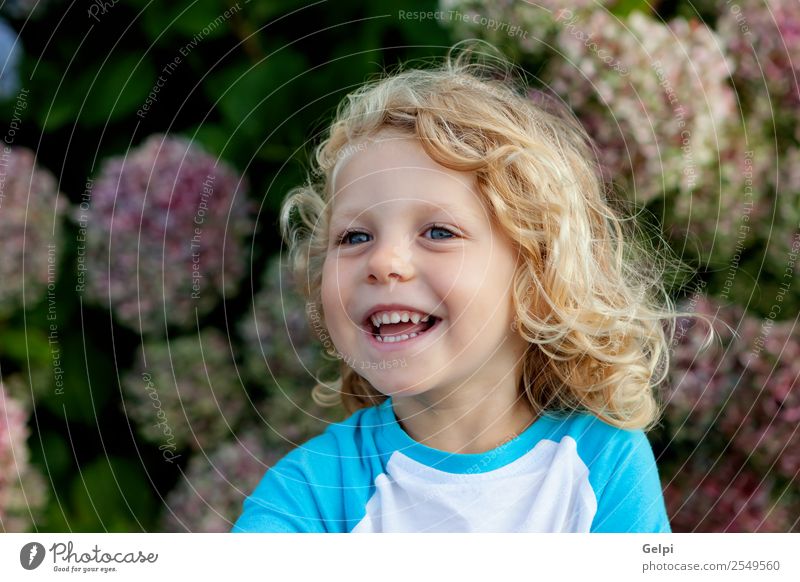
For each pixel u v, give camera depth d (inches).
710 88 56.4
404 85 43.5
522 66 58.6
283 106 65.1
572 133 52.2
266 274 65.1
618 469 40.9
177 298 65.3
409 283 36.7
